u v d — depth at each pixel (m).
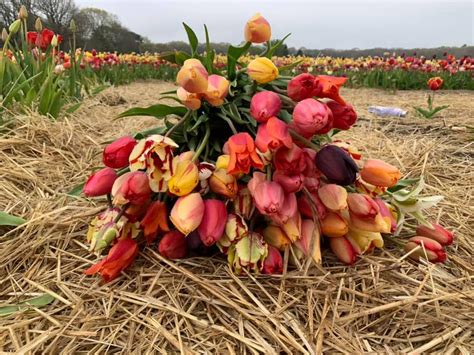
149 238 0.57
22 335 0.48
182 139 0.64
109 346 0.46
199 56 0.65
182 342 0.47
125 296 0.53
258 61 0.55
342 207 0.54
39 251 0.63
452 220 0.79
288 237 0.55
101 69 3.68
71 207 0.70
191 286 0.54
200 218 0.51
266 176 0.54
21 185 0.85
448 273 0.61
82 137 1.16
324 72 4.64
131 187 0.52
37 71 1.45
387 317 0.51
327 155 0.53
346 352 0.45
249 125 0.63
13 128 1.09
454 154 1.22
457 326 0.50
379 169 0.56
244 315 0.49
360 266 0.59
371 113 1.95
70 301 0.53
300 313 0.51
